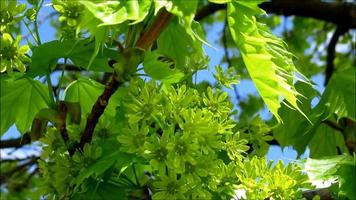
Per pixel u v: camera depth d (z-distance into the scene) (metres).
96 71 0.40
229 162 0.41
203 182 0.38
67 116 0.39
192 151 0.36
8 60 0.38
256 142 0.43
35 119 0.39
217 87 0.42
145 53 0.37
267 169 0.39
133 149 0.37
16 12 0.39
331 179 0.43
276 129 0.54
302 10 1.06
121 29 0.38
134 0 0.33
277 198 0.38
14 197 1.03
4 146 0.92
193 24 0.37
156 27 0.37
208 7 1.10
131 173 0.39
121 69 0.37
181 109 0.38
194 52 0.43
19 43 0.38
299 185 0.39
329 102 0.51
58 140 0.39
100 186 0.38
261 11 0.36
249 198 0.38
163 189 0.37
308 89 0.51
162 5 0.32
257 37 0.36
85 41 0.39
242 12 0.36
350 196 0.41
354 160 0.42
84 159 0.38
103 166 0.37
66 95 0.43
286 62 0.38
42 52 0.38
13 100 0.41
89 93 0.43
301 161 0.43
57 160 0.38
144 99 0.37
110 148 0.38
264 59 0.36
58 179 0.38
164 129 0.38
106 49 0.38
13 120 0.41
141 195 0.39
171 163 0.36
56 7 0.38
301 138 0.54
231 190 0.39
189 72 0.42
